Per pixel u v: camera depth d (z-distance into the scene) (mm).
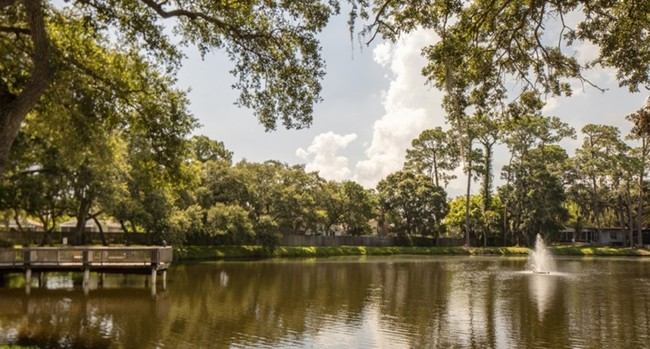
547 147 65875
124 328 14609
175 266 36656
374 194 76438
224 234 49094
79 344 12672
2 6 8969
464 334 14461
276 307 18656
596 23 10242
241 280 27703
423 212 69250
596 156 66000
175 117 13555
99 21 11281
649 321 16469
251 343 13195
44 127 14742
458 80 11055
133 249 23734
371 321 16219
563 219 65750
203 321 15836
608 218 79438
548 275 32562
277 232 54562
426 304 19781
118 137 18469
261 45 11312
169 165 13984
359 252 62438
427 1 10031
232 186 52344
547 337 14180
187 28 11922
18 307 17422
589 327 15453
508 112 11367
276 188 58812
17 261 22312
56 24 12453
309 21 11078
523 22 9953
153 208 36031
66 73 11734
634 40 10062
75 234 32656
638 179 65938
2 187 23188
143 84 13211
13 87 12242
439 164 72125
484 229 68688
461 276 31594
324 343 13312
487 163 66188
